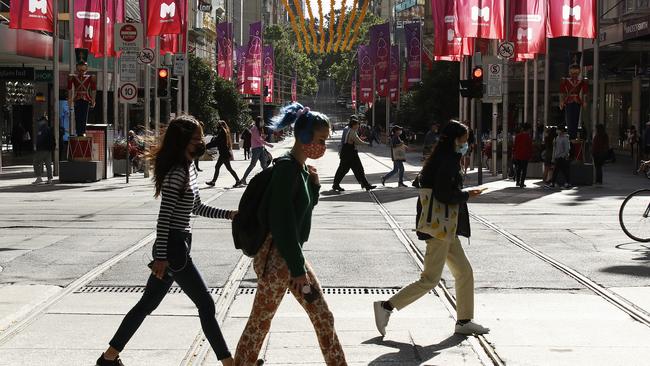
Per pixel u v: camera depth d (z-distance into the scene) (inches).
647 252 535.5
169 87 1365.7
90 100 1203.9
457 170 322.7
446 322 348.5
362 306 381.1
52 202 868.6
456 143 323.6
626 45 1552.7
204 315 261.7
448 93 2448.3
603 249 547.5
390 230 643.5
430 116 2511.1
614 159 1699.1
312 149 231.1
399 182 1118.4
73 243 569.6
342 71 7293.3
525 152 1091.9
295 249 226.5
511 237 602.9
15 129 1897.1
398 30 4384.8
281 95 5767.7
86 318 353.4
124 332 266.7
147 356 296.7
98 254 522.6
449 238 323.3
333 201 897.5
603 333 328.2
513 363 286.8
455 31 1216.2
